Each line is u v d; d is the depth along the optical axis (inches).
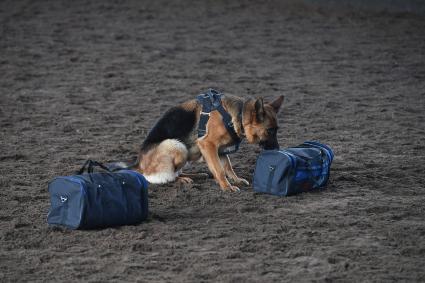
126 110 577.3
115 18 991.6
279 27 924.0
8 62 756.0
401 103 593.0
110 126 529.7
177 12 1028.5
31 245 300.5
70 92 640.4
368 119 544.1
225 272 270.4
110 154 455.5
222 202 361.7
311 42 842.2
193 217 338.6
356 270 270.8
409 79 677.9
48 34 894.4
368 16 960.9
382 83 665.0
